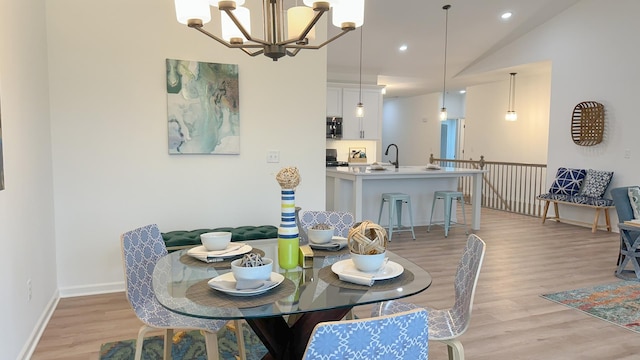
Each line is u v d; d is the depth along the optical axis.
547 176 7.16
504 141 9.19
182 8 1.89
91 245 3.44
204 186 3.72
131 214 3.53
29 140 2.68
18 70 2.49
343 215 2.76
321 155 4.10
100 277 3.48
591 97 6.35
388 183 6.34
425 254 4.82
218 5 1.78
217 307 1.43
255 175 3.88
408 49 7.61
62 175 3.33
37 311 2.75
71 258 3.40
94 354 2.50
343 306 1.45
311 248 2.12
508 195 8.95
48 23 3.20
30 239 2.63
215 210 3.77
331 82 8.45
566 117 6.75
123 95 3.42
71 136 3.32
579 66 6.49
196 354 2.51
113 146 3.43
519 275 4.04
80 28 3.29
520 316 3.09
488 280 3.89
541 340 2.72
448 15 6.50
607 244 5.30
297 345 1.80
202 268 1.88
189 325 1.90
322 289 1.60
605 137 6.18
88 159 3.38
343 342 0.99
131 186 3.51
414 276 1.75
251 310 1.41
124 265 2.00
